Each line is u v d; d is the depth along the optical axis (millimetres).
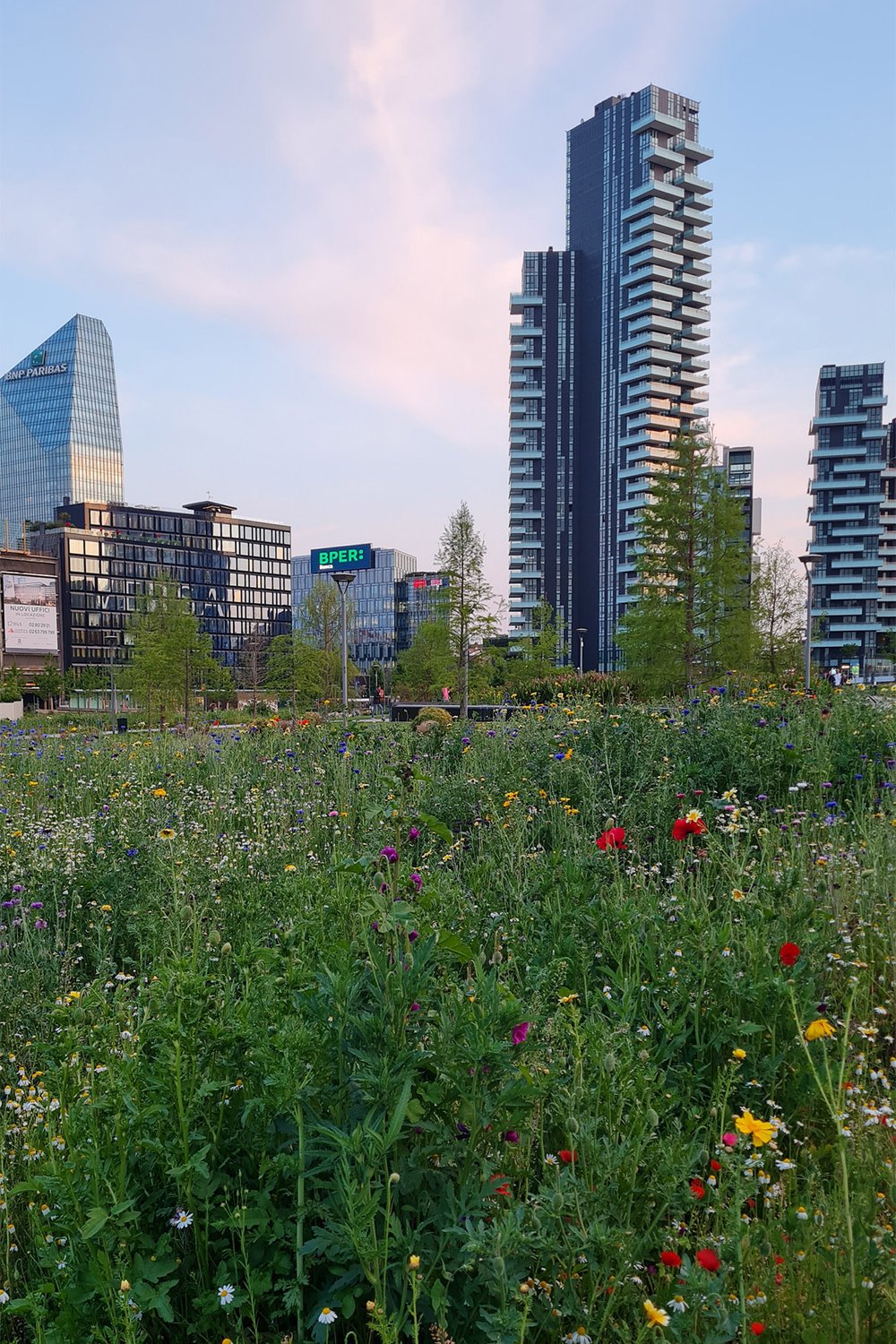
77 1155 2027
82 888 5066
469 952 2213
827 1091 2252
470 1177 1999
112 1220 1815
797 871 3680
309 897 3768
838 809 5922
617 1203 1939
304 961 2828
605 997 3010
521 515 154625
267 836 6621
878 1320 1709
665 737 7672
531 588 152375
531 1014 2391
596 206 159000
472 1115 1984
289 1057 1998
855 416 138250
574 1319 1840
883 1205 2043
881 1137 2322
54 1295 1888
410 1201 1997
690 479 23922
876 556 137000
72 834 6289
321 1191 2053
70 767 10898
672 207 155250
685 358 154125
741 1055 2553
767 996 2822
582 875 4102
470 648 31172
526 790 6879
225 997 2584
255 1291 1837
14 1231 2395
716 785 6680
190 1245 2059
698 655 24359
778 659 36125
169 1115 2061
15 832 6598
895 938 3535
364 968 2336
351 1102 2117
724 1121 2441
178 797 8336
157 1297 1793
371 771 8930
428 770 8477
